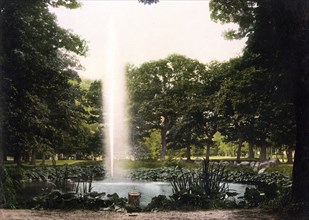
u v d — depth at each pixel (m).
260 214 9.34
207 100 48.94
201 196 11.42
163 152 55.53
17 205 11.17
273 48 12.86
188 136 51.84
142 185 23.33
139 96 58.03
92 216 9.24
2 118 14.71
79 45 22.83
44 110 17.84
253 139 43.06
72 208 10.75
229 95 36.97
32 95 17.06
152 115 55.22
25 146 16.58
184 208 10.98
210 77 53.41
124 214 9.72
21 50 15.51
